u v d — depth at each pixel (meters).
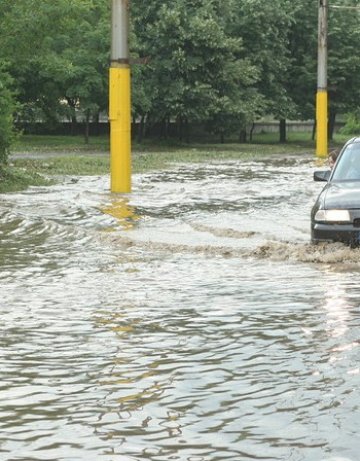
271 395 10.82
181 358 12.59
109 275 19.66
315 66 112.31
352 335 13.73
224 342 13.45
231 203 35.53
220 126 104.25
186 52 96.50
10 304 16.47
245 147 99.06
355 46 112.94
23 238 25.97
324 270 20.03
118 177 40.22
